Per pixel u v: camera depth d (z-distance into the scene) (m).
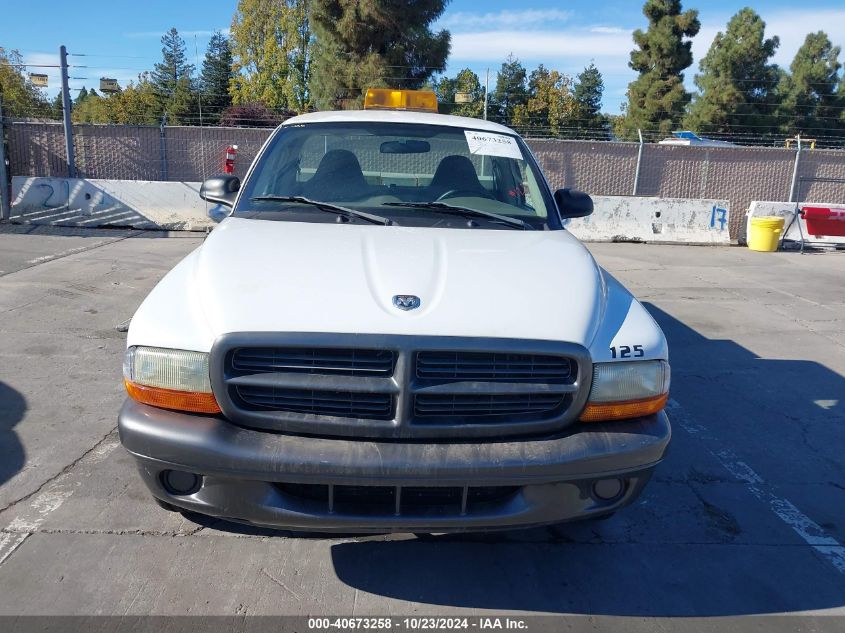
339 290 2.66
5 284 7.46
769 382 5.53
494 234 3.43
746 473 4.02
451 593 2.87
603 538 3.30
